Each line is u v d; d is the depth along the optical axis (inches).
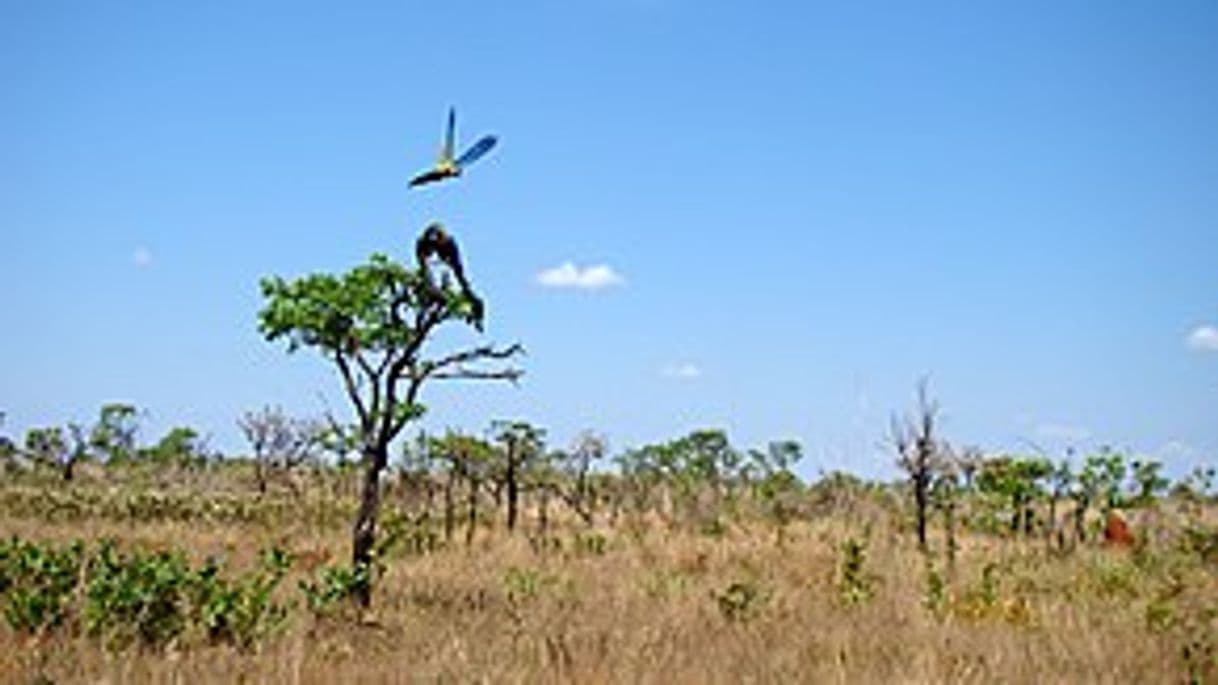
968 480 1380.4
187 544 1096.8
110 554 572.1
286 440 1867.6
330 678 447.2
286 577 785.6
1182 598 727.1
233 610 533.3
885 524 1440.7
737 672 490.0
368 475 716.0
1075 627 629.6
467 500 1530.5
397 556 1006.4
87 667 438.9
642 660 496.4
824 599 767.7
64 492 1785.2
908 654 545.0
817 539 1246.9
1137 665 532.7
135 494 1798.7
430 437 1280.8
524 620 605.0
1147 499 1262.3
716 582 862.5
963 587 820.0
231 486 2304.4
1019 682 494.3
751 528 1451.8
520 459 1341.0
